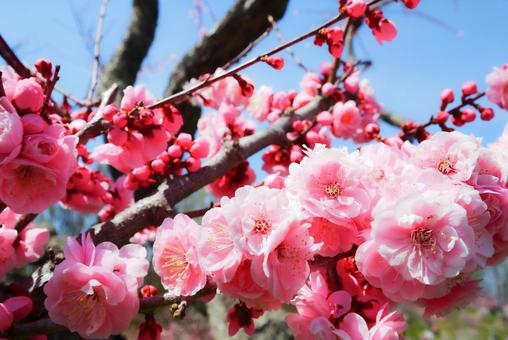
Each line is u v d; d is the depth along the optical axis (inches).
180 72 20.7
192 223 9.4
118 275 9.2
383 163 9.8
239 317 10.3
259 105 16.5
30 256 12.1
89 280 9.0
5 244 11.6
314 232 9.4
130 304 9.2
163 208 11.8
